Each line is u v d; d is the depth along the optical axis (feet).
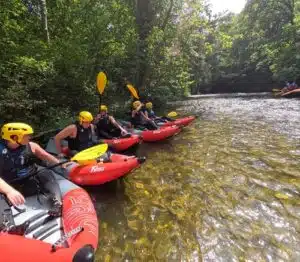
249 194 14.46
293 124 31.07
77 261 7.04
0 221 8.59
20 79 30.09
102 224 11.93
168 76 57.06
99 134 22.76
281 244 10.43
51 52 34.27
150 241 10.78
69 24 41.45
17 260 6.66
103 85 26.86
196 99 82.79
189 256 9.90
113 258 9.82
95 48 42.01
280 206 13.12
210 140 25.99
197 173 17.61
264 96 79.05
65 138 17.48
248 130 29.35
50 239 8.93
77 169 14.67
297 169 17.42
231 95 95.91
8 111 25.62
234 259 9.68
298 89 68.80
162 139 26.86
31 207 10.65
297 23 81.97
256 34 102.17
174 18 57.36
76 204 10.37
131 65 53.88
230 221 12.06
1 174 10.41
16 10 30.78
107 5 44.91
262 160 19.39
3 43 28.86
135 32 51.55
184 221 12.13
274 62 91.61
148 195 14.62
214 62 127.03
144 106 32.42
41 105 29.32
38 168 11.76
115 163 15.25
